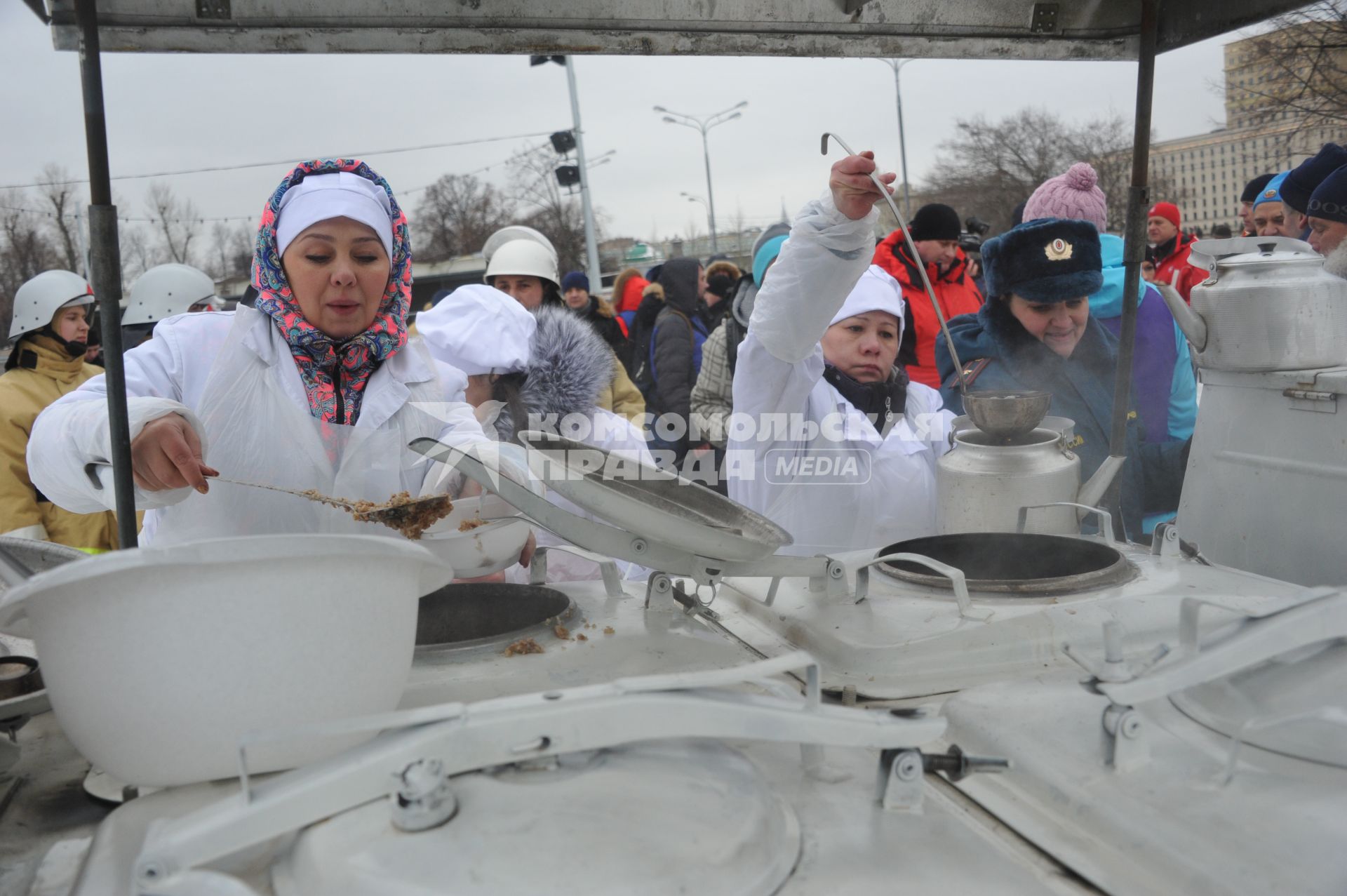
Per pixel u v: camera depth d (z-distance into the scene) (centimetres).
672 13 147
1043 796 84
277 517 161
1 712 99
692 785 73
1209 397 170
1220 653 82
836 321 206
